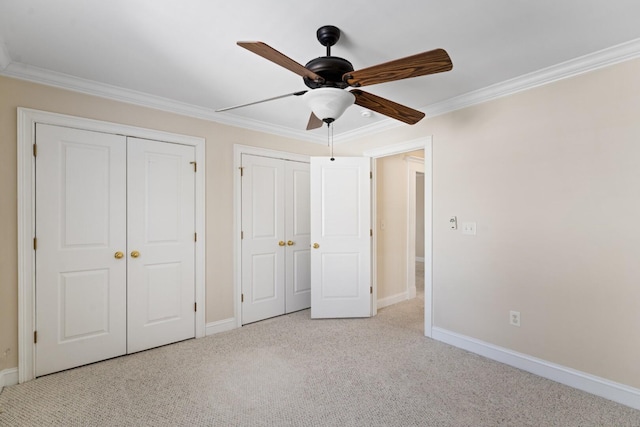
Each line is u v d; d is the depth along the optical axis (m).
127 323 2.62
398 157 4.30
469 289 2.72
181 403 1.96
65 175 2.34
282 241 3.69
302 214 3.89
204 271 3.04
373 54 1.99
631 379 1.93
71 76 2.30
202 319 3.03
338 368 2.41
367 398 2.02
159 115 2.79
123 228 2.60
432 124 3.00
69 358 2.36
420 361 2.53
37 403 1.95
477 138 2.66
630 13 1.60
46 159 2.27
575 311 2.14
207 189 3.08
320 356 2.61
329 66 1.63
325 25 1.68
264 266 3.53
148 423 1.77
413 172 4.54
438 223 2.94
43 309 2.26
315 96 1.63
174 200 2.87
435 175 2.96
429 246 3.01
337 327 3.30
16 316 2.16
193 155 2.99
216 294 3.13
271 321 3.48
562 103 2.19
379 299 4.01
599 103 2.04
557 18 1.64
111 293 2.54
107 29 1.73
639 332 1.90
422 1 1.50
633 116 1.92
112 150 2.55
